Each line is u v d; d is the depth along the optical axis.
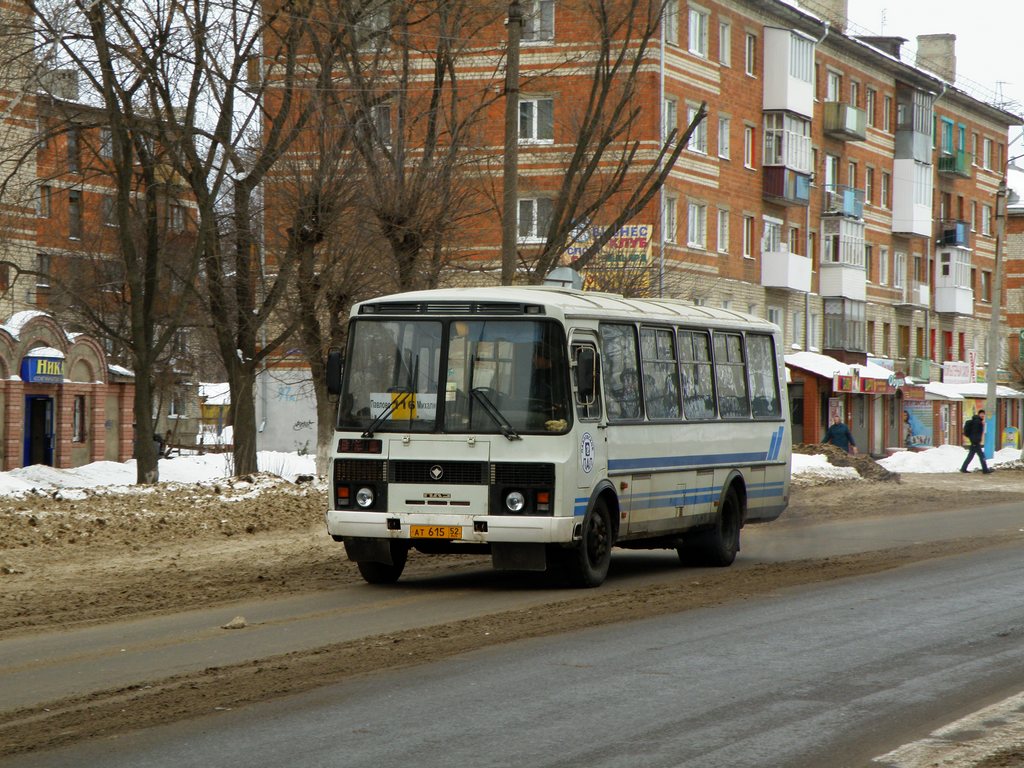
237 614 14.36
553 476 15.92
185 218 34.72
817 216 70.69
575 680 10.46
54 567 18.64
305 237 32.16
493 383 16.23
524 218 50.53
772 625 13.33
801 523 28.41
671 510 18.67
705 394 19.92
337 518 16.50
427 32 34.22
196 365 57.47
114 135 29.89
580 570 16.50
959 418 85.50
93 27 28.28
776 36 64.31
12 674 10.94
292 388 59.94
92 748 8.31
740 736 8.62
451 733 8.70
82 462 48.94
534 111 51.59
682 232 57.44
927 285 83.50
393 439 16.36
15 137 31.31
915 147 79.69
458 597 15.84
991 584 16.64
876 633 12.77
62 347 47.12
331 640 12.53
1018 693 9.96
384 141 32.75
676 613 14.28
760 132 64.44
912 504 34.19
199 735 8.63
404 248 32.06
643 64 54.78
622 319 17.73
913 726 8.91
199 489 28.53
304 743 8.42
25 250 47.75
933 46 89.19
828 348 71.25
